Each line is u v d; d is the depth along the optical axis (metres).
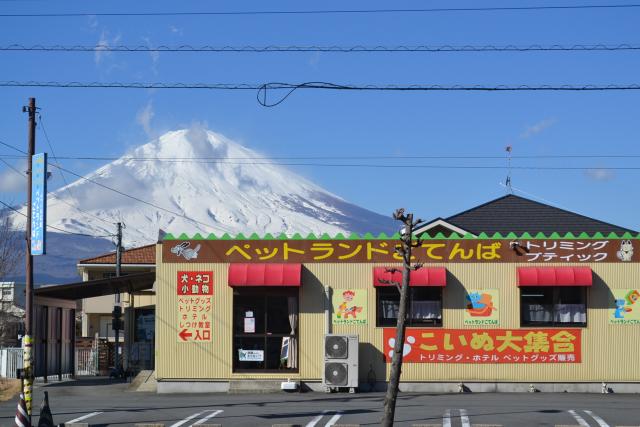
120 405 24.69
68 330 36.38
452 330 27.62
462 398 25.69
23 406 21.42
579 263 27.70
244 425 20.45
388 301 27.89
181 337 28.02
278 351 27.92
